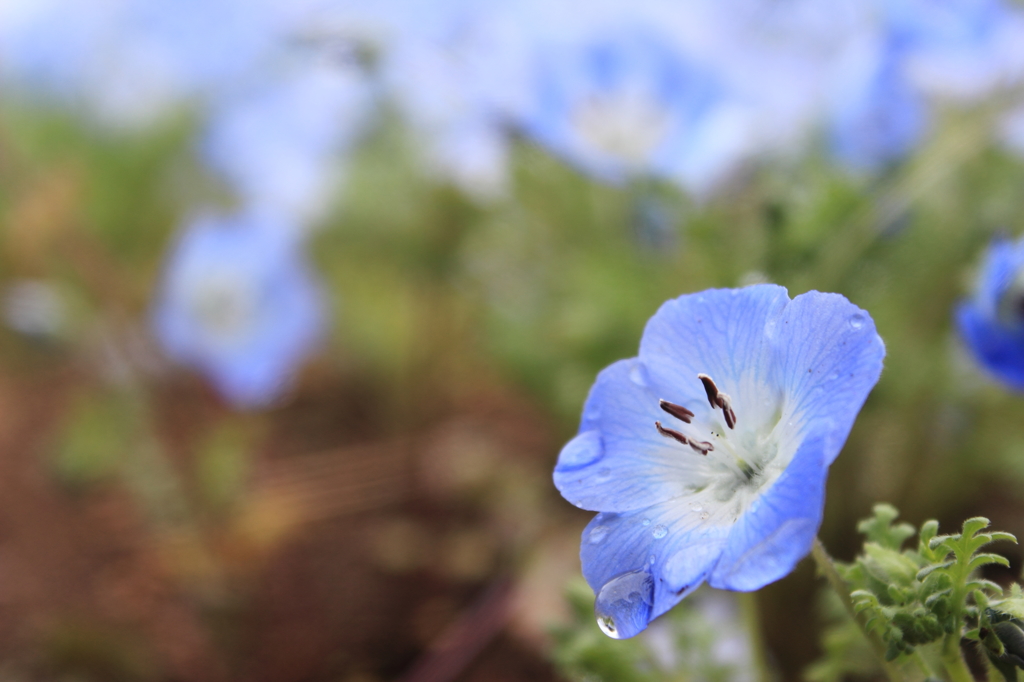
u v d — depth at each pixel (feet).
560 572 0.77
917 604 0.46
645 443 0.46
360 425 1.06
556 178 0.83
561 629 0.56
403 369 1.04
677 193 0.72
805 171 0.70
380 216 0.95
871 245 0.66
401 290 1.06
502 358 0.89
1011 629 0.44
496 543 0.83
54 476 0.96
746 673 0.58
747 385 0.46
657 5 0.80
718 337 0.46
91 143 1.32
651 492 0.46
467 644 0.70
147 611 0.79
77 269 1.04
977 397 0.71
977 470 0.73
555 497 0.88
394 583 0.80
